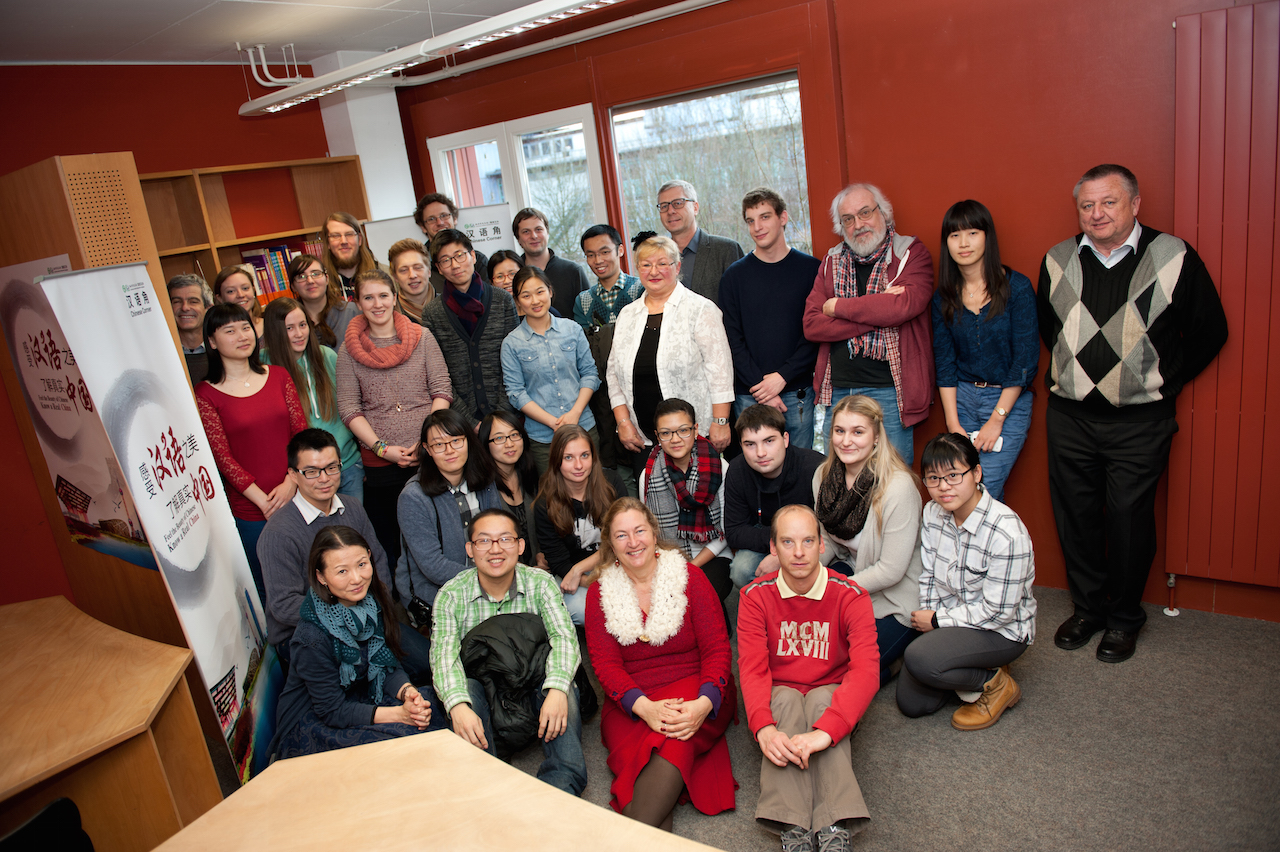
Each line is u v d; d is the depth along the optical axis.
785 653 2.44
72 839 1.56
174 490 2.53
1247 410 2.76
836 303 3.20
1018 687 2.69
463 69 4.82
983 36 3.04
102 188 2.61
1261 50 2.51
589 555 3.17
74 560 3.13
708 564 3.17
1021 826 2.14
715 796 2.34
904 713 2.65
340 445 3.56
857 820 2.15
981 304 3.04
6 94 4.17
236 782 2.75
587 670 3.21
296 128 5.34
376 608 2.49
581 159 4.57
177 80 4.78
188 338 3.63
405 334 3.51
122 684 2.16
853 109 3.39
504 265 4.07
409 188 5.54
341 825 1.59
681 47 3.87
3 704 2.09
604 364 3.74
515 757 2.69
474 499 3.08
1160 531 3.10
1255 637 2.85
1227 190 2.64
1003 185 3.12
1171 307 2.69
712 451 3.14
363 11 4.18
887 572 2.66
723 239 3.88
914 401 3.23
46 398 2.55
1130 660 2.82
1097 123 2.89
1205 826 2.06
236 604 2.78
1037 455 3.29
